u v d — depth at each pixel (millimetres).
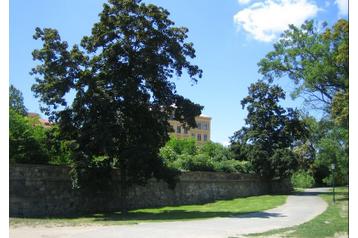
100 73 27422
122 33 27734
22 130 26078
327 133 41375
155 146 27562
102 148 25250
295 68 45656
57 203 26094
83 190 27328
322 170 74500
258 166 51812
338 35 26234
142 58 27297
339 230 16688
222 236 15711
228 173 44406
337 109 27969
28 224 19266
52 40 25500
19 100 55406
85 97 25703
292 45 45781
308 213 26375
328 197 42719
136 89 27109
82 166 25328
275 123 53281
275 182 54781
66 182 26859
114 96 27141
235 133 55812
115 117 26891
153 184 33750
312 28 45125
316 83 39312
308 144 58719
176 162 39094
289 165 51594
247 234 16219
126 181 28016
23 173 24547
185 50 28828
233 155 55281
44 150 26922
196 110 28719
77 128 26562
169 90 28531
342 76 36875
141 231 17094
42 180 25484
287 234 16062
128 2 27344
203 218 23109
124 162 26734
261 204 34812
